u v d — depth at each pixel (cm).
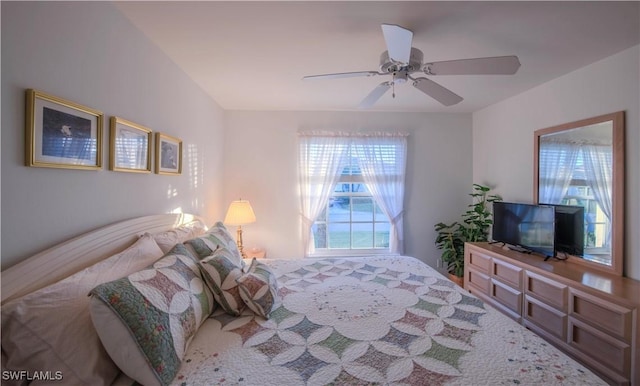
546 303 212
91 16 132
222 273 146
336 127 364
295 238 362
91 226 133
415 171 375
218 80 256
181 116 231
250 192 357
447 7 151
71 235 121
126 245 149
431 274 210
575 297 190
